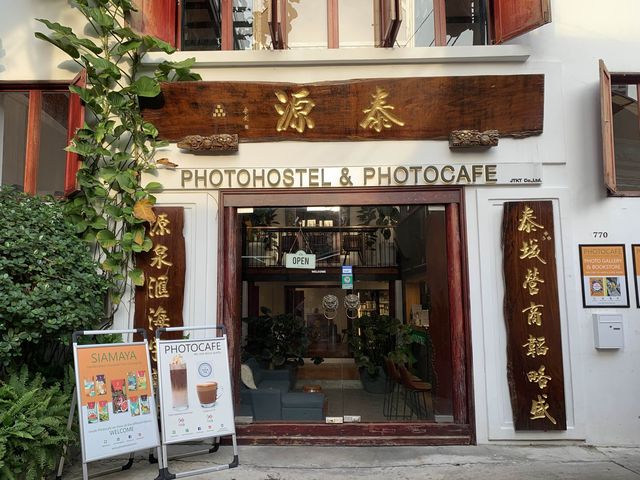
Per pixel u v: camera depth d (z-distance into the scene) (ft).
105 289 15.90
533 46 17.58
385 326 17.88
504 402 16.40
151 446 13.29
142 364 13.75
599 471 13.94
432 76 17.26
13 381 13.26
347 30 18.48
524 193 17.04
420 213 17.74
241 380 17.57
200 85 17.01
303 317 18.08
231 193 17.46
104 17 16.87
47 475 13.39
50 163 18.08
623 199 17.03
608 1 17.80
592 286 16.70
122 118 17.35
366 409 17.51
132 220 16.80
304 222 18.13
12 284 12.76
